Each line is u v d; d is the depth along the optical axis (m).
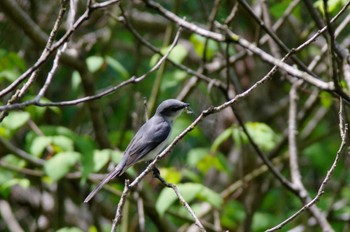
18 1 13.31
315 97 12.98
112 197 14.55
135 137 9.59
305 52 14.12
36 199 15.80
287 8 11.07
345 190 14.94
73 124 14.14
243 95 6.62
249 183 13.98
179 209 13.12
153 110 12.20
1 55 11.48
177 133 12.87
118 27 14.66
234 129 11.12
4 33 13.96
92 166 10.41
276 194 15.85
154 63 11.68
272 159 13.70
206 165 12.23
